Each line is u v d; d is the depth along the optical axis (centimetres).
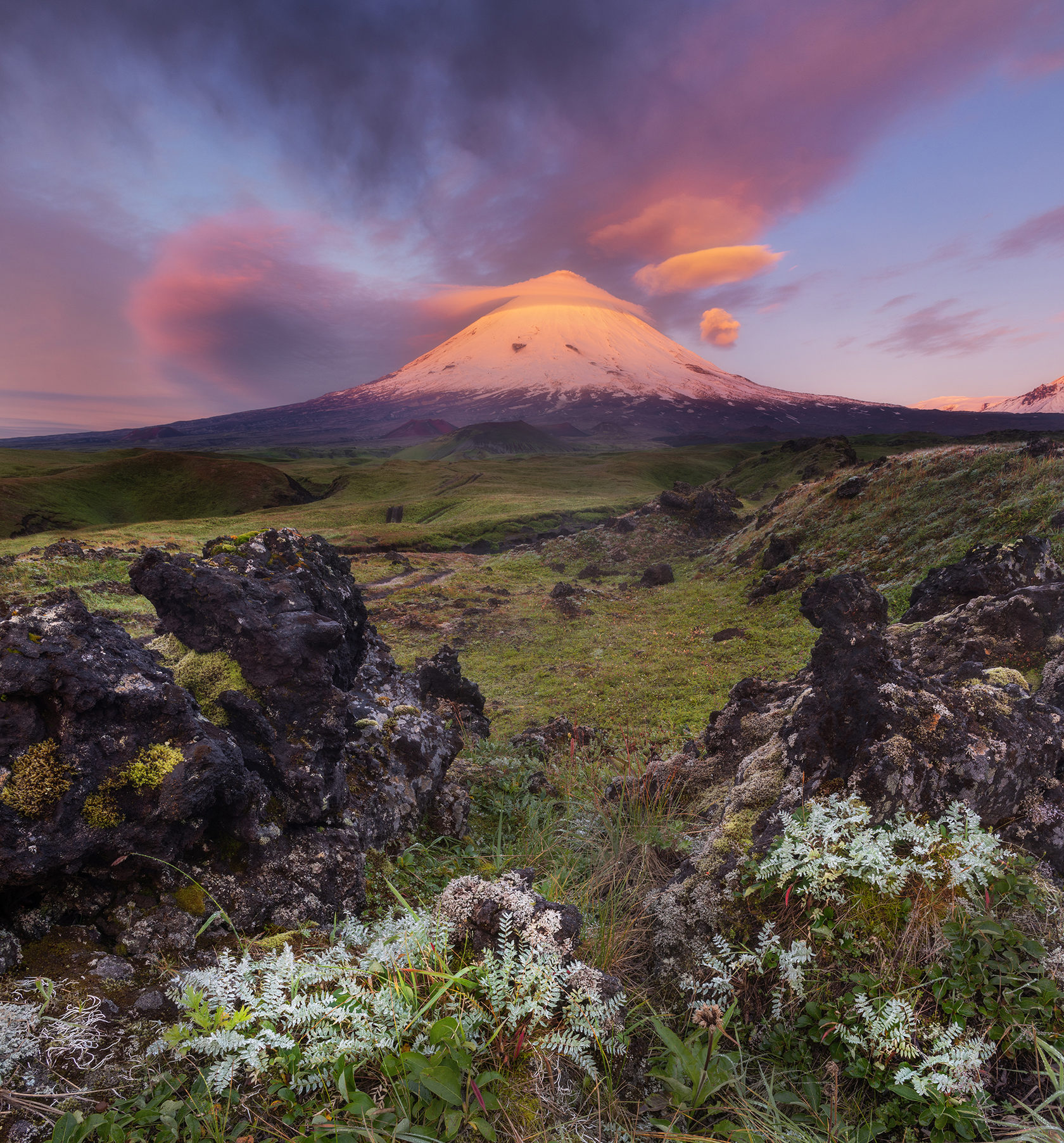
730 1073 200
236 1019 192
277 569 432
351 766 404
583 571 4556
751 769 340
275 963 220
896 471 3428
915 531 2789
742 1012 239
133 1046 199
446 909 241
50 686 249
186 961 241
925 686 307
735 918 261
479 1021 206
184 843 262
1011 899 243
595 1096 208
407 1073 191
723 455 17688
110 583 3531
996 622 663
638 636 2656
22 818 235
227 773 273
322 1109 182
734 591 3278
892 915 239
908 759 278
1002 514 2458
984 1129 184
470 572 4703
